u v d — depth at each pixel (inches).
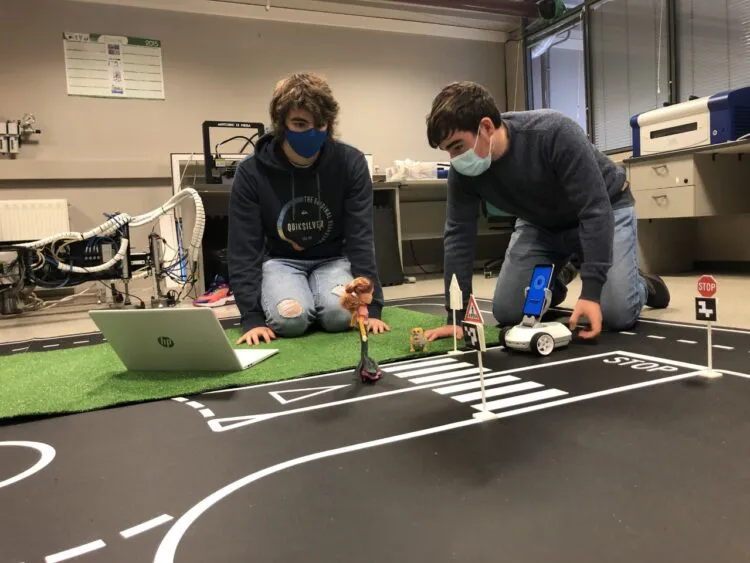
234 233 75.1
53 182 167.2
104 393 47.5
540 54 222.2
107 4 172.9
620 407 38.6
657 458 30.1
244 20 189.2
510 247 75.9
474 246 66.1
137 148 177.9
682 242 154.2
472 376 48.6
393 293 133.4
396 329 73.7
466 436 34.5
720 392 40.9
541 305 57.4
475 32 223.9
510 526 23.8
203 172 177.2
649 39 176.9
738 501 25.1
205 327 50.1
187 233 157.1
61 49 168.6
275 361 57.0
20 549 23.8
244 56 189.9
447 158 222.5
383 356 57.1
